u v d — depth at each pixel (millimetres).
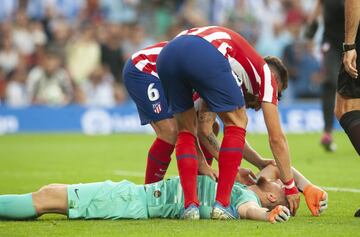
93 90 69250
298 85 69938
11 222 21609
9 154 48750
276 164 22688
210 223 21156
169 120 25641
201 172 23500
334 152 47469
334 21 44281
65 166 40719
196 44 21688
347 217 22844
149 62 25984
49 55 68250
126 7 73938
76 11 72688
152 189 22312
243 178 23516
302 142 56188
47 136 64625
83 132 68438
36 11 71938
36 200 21656
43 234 19797
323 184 31953
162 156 25891
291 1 73000
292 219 22203
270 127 22125
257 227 20500
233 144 21656
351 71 22016
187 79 21859
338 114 22922
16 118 67938
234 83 21703
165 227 20594
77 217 21844
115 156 46688
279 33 72188
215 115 23922
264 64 22156
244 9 72500
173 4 75500
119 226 20844
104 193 22031
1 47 68312
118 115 69062
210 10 73438
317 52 69938
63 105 68562
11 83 68062
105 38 70188
